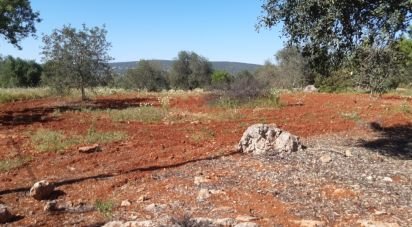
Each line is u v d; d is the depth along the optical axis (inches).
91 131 487.8
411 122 517.7
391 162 331.9
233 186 276.8
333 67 323.3
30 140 447.5
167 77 2110.0
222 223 207.6
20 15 882.1
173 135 465.4
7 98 922.1
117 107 750.5
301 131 463.2
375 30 287.1
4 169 341.1
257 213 229.5
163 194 269.7
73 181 306.3
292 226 208.1
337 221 216.2
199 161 346.9
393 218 218.1
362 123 494.9
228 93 729.6
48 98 961.5
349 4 282.2
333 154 345.7
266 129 366.0
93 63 871.7
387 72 300.8
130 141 438.6
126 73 1947.6
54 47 860.0
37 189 269.4
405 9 275.1
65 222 230.5
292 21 319.6
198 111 665.0
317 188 267.7
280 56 1461.6
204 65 2114.9
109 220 228.7
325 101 748.0
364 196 252.7
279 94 896.3
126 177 309.7
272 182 281.3
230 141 419.5
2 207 236.8
